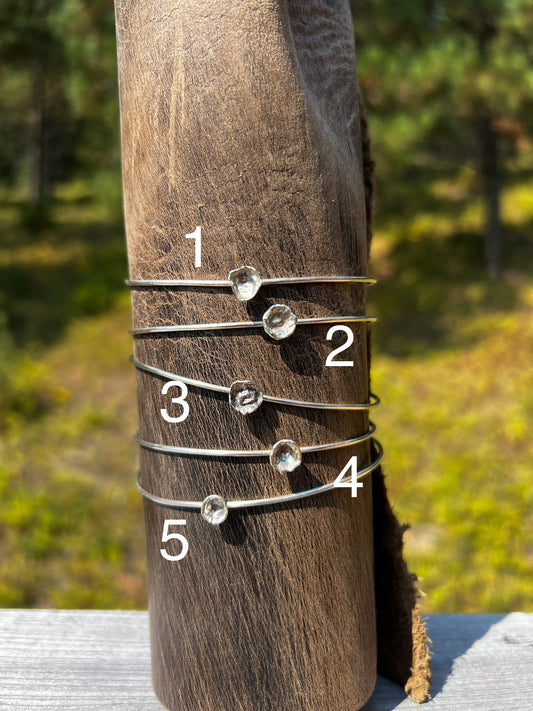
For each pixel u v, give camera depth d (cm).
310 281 18
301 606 18
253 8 17
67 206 208
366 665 20
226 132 17
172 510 19
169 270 18
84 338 112
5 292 131
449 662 23
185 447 18
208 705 19
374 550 22
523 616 26
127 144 19
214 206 17
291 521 18
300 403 18
